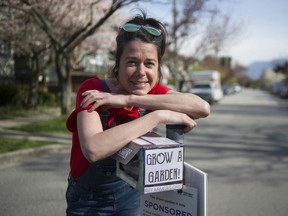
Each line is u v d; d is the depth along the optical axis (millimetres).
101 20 11883
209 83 32344
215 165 7152
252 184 5797
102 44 17844
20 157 7188
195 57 27938
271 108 27359
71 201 1828
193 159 7695
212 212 4473
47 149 7891
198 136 11406
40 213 4293
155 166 1474
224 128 13812
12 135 9352
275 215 4402
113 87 1814
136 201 1879
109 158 1728
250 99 45562
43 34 15172
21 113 14906
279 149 9172
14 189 5203
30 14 11461
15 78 19938
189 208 1614
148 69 1692
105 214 1799
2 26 12750
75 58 18406
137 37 1655
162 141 1556
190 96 1750
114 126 1689
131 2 10758
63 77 13742
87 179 1762
